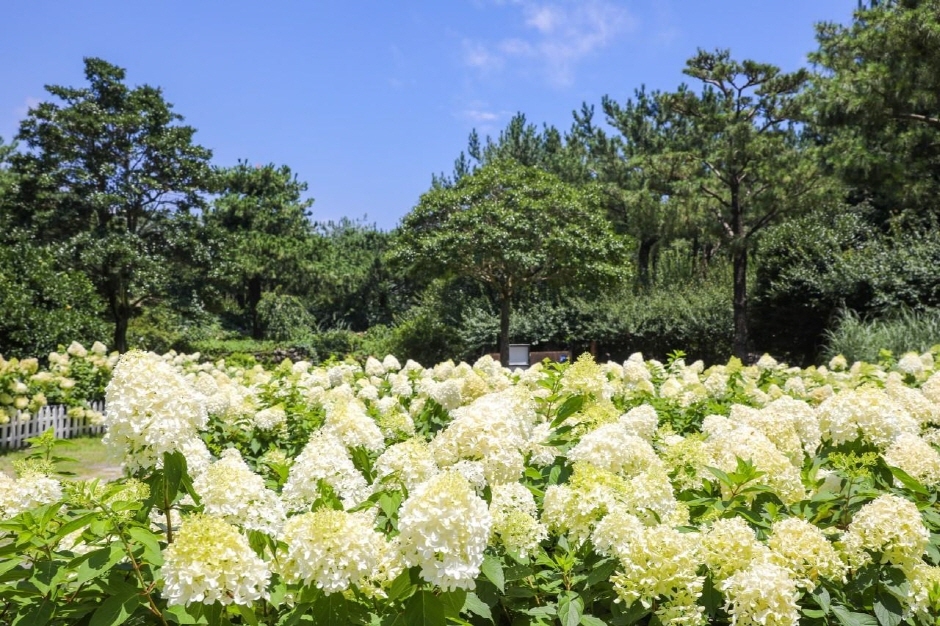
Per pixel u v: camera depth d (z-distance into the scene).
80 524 2.02
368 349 29.95
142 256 25.38
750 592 2.14
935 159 18.66
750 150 22.94
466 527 1.93
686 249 35.56
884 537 2.40
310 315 38.53
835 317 20.06
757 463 2.94
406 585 1.99
